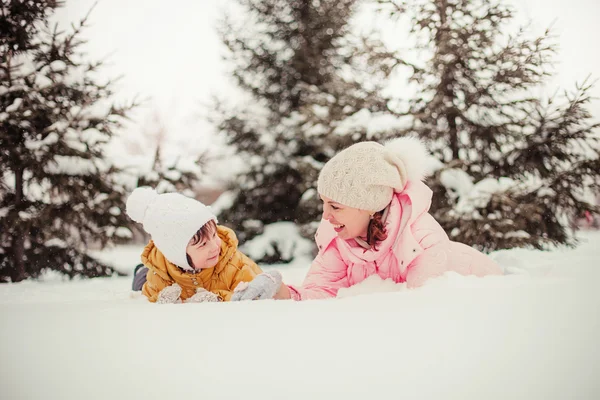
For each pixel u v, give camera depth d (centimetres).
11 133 438
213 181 711
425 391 48
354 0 736
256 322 71
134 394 48
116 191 473
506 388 48
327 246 200
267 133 691
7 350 60
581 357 54
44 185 461
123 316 78
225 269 197
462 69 507
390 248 181
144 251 200
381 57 531
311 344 60
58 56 460
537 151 489
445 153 516
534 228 478
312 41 723
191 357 57
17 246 463
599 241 532
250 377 51
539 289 85
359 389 49
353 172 170
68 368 54
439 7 519
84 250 496
